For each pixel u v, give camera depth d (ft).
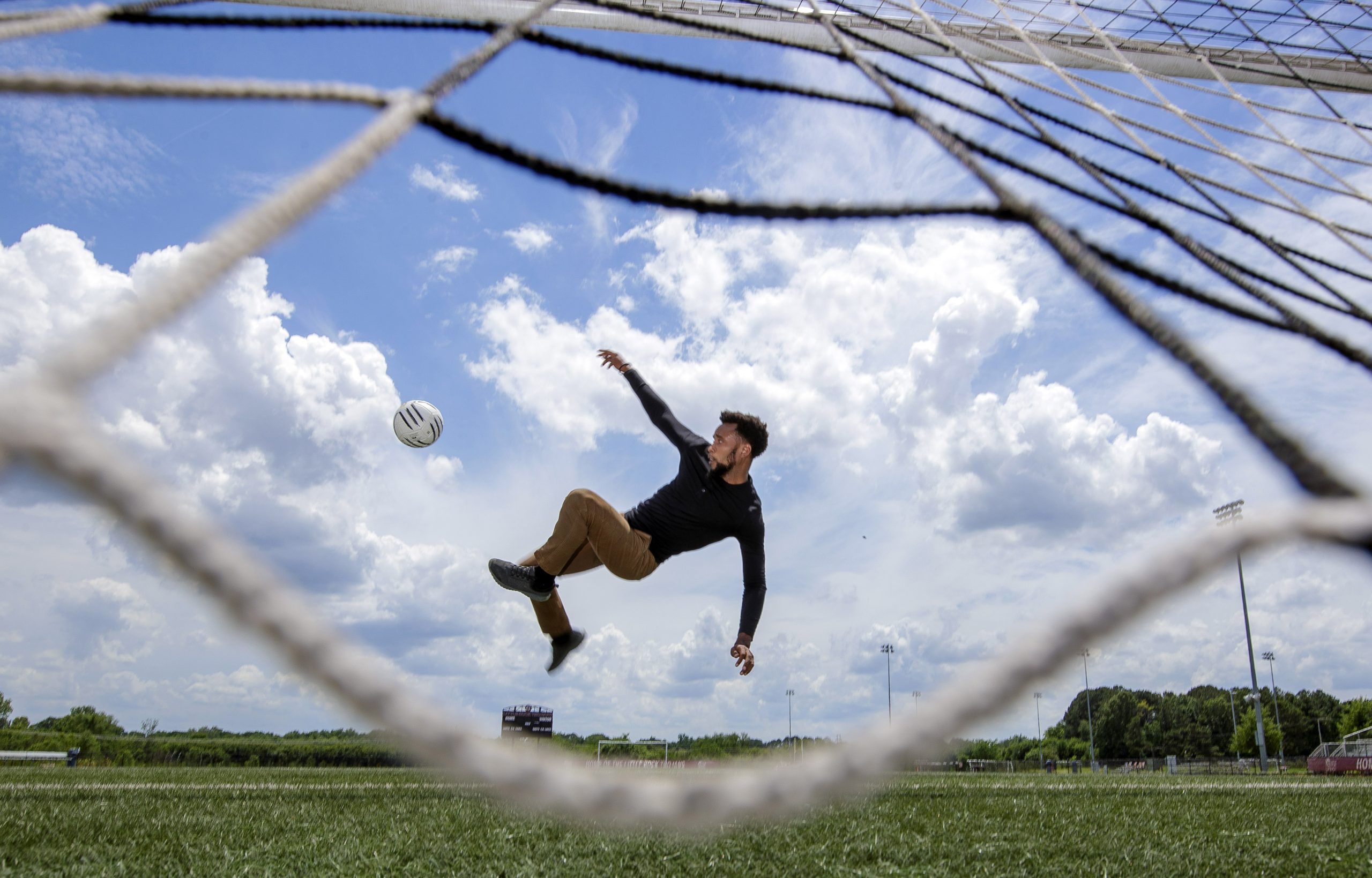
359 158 2.54
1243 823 17.34
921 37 9.93
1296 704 342.23
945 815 17.61
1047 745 272.31
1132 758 356.59
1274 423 2.38
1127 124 11.02
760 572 12.26
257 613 1.30
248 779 29.91
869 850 13.10
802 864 12.05
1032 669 1.49
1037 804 20.67
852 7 10.07
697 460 11.81
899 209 4.53
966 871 12.01
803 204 4.54
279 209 1.99
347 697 1.42
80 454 1.10
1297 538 1.45
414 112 3.55
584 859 12.17
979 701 1.51
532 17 5.44
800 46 7.62
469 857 12.32
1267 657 257.14
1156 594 1.46
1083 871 12.05
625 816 1.62
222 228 1.78
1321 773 125.90
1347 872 12.30
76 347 1.20
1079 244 4.01
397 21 7.94
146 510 1.18
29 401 1.07
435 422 21.56
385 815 16.69
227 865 11.71
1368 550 1.41
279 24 7.56
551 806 1.61
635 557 11.52
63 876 10.96
